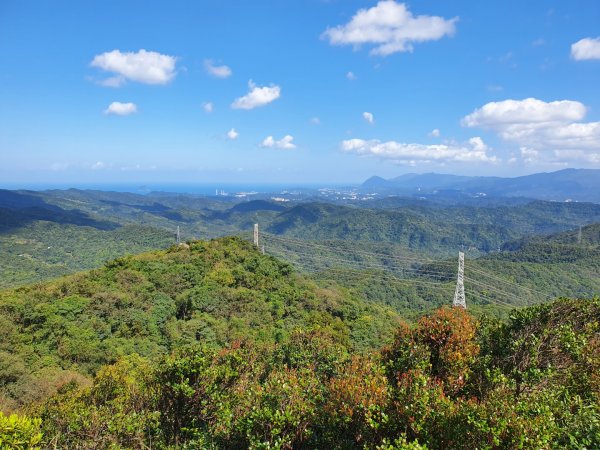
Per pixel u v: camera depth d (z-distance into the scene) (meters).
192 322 35.12
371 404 6.62
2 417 7.81
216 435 7.87
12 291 37.56
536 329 9.12
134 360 26.58
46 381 24.28
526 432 5.52
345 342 28.23
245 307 39.66
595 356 8.46
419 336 9.83
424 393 6.63
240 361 11.34
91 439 9.18
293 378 8.75
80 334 30.78
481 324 10.72
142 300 37.84
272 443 7.09
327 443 7.07
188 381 9.62
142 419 9.39
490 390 7.57
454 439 5.79
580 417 6.22
